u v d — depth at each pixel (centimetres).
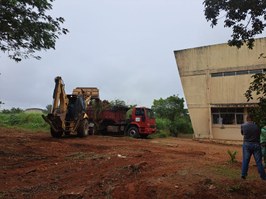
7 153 1311
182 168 1001
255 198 736
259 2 706
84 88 2802
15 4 977
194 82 2923
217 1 730
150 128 2661
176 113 4288
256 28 748
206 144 2398
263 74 712
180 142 2452
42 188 804
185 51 2973
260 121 723
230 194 740
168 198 694
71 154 1342
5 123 3180
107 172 952
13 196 732
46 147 1536
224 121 2784
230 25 766
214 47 2823
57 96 2000
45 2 1061
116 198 706
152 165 1056
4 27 1052
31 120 3228
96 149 1556
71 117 2109
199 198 703
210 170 977
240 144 2566
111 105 2797
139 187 758
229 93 2738
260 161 880
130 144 1834
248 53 2658
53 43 1180
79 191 759
